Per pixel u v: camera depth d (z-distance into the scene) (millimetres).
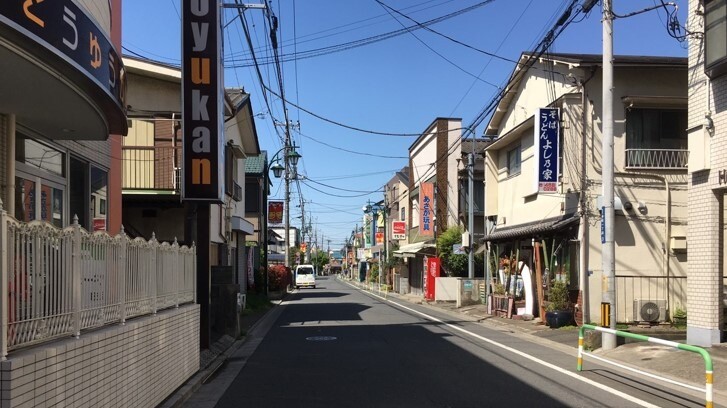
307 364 9977
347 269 111188
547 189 15102
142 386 5789
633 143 15242
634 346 11000
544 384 8172
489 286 21953
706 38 10250
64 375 3934
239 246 25500
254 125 24453
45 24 4891
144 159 15703
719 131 10266
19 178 7637
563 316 14594
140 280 6102
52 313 4043
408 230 40688
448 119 31938
